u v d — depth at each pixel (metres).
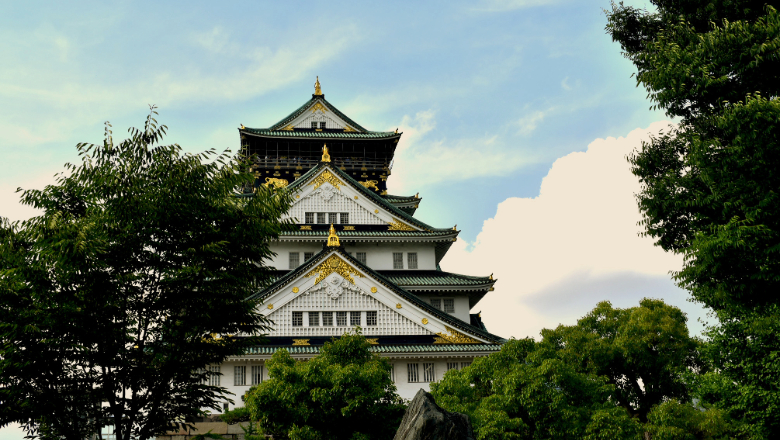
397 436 16.53
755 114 19.05
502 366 31.59
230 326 22.38
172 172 21.12
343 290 46.19
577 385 29.50
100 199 21.34
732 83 22.45
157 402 21.12
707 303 25.92
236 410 33.88
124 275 20.42
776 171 19.33
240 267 21.92
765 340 30.27
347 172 67.62
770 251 18.83
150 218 20.69
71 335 19.50
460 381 31.64
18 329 18.70
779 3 24.27
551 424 27.92
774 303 21.42
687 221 23.47
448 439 15.49
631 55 28.91
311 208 55.34
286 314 45.28
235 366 43.56
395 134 67.56
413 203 65.31
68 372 20.39
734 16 24.84
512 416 29.00
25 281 19.78
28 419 20.14
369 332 45.56
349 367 28.83
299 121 69.44
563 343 42.19
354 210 55.72
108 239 20.64
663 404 34.72
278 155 67.00
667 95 23.06
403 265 54.91
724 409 33.25
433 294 53.16
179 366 21.30
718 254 19.98
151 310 20.86
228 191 22.77
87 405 20.81
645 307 44.62
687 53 22.38
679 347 41.03
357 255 54.88
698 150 20.98
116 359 20.20
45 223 19.98
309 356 43.44
